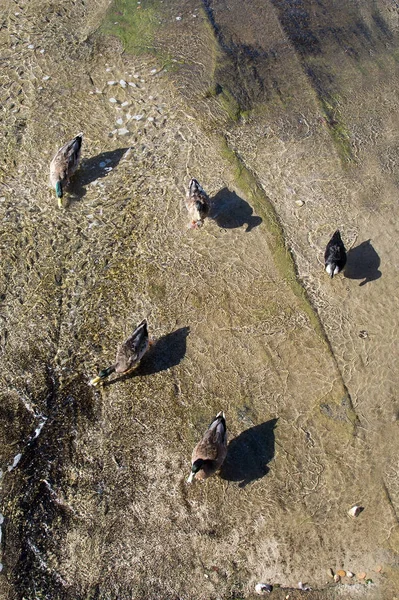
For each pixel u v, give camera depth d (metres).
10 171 9.87
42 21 12.05
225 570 6.65
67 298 8.55
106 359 8.04
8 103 10.77
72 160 9.43
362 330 8.45
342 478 7.27
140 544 6.77
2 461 7.18
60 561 6.62
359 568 6.70
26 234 9.15
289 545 6.82
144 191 9.70
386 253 9.20
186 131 10.45
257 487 7.18
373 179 10.05
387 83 11.45
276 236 9.29
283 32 12.01
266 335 8.35
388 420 7.71
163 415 7.62
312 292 8.77
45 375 7.87
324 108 10.93
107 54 11.52
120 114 10.69
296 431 7.59
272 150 10.30
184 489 7.11
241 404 7.77
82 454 7.30
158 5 12.43
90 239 9.15
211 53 11.55
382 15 12.66
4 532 6.73
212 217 9.45
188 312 8.52
